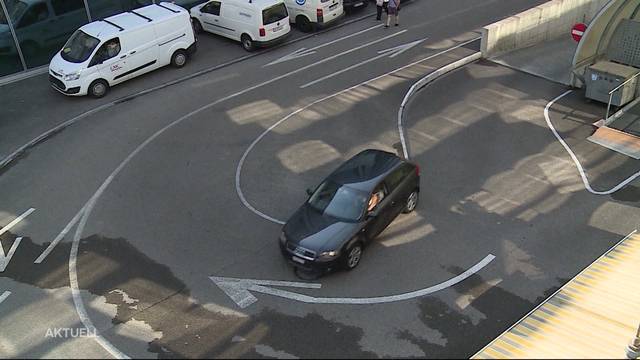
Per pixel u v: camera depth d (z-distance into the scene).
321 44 25.42
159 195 16.14
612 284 12.37
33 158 18.11
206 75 22.94
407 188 14.54
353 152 17.78
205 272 13.41
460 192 15.88
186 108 20.50
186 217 15.23
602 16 19.52
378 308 12.27
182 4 27.06
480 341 11.48
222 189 16.27
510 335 10.80
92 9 24.64
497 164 17.05
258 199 15.84
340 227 13.13
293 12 26.72
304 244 12.90
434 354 11.21
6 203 16.16
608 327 11.02
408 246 13.98
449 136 18.48
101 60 21.08
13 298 12.92
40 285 13.26
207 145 18.33
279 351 11.34
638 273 12.71
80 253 14.18
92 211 15.66
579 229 14.43
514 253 13.72
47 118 20.27
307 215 13.66
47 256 14.14
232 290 12.87
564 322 11.17
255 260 13.73
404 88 21.33
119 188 16.52
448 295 12.57
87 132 19.34
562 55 23.77
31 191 16.61
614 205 15.24
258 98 21.03
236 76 22.77
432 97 20.84
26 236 14.86
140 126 19.52
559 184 16.11
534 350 10.27
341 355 11.22
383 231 14.46
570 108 19.91
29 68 23.55
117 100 21.23
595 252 13.70
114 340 11.73
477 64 23.22
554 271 13.19
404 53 24.14
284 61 23.91
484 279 12.98
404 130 18.89
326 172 16.88
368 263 13.47
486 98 20.66
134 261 13.84
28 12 22.80
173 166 17.36
